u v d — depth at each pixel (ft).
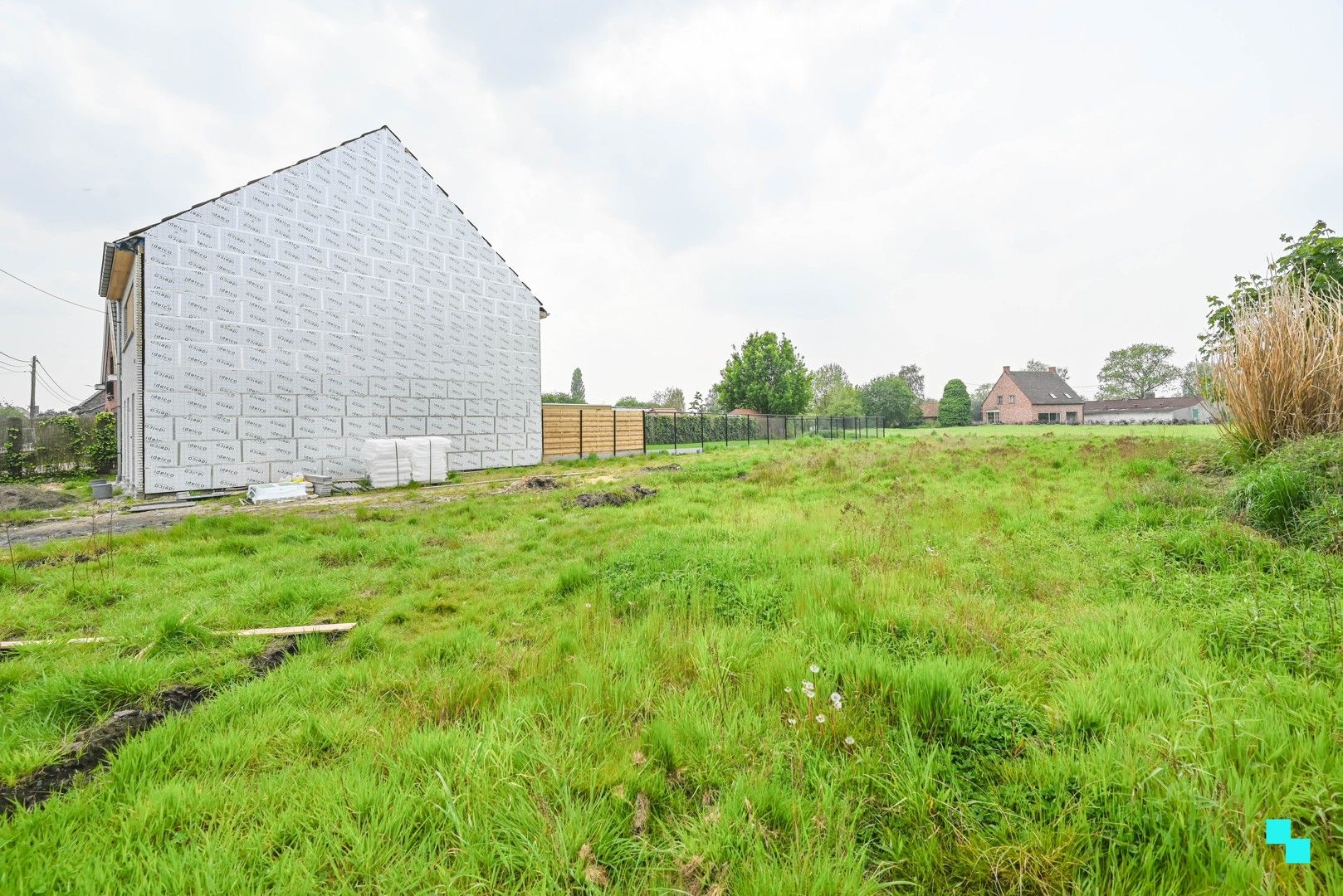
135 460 41.16
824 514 22.48
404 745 7.32
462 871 5.27
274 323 42.29
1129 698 7.71
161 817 5.95
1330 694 7.40
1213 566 13.30
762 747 7.14
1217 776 5.85
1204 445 29.81
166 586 15.81
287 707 8.73
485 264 55.11
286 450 42.78
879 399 175.01
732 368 140.26
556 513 27.25
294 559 18.72
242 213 41.01
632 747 7.26
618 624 11.94
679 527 21.83
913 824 5.82
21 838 5.65
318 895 5.09
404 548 20.02
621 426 69.05
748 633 10.78
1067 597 12.39
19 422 56.18
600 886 5.21
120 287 45.88
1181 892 4.88
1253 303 24.77
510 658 10.48
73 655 10.72
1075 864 5.08
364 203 47.09
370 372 47.34
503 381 56.44
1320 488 15.60
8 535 24.11
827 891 4.95
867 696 8.23
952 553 15.78
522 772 6.47
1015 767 6.41
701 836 5.65
